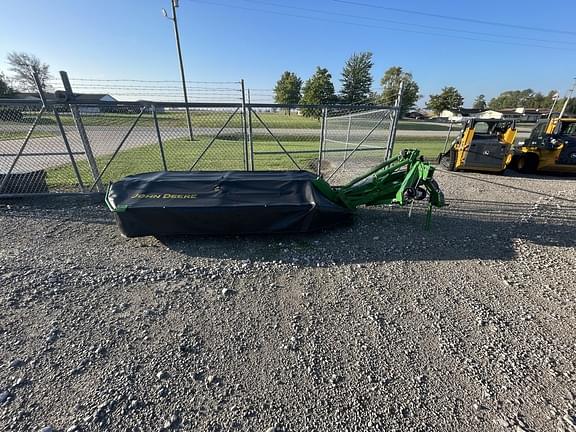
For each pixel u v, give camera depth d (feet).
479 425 5.92
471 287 10.65
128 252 12.76
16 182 19.22
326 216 14.14
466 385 6.79
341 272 11.46
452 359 7.49
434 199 15.03
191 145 43.42
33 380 6.71
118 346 7.72
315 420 5.96
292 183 14.57
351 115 29.55
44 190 20.29
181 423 5.86
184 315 8.91
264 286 10.46
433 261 12.48
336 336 8.18
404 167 18.13
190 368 7.11
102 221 16.14
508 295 10.22
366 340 8.06
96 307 9.18
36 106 19.33
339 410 6.17
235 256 12.56
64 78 17.52
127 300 9.56
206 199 13.39
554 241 14.66
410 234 15.19
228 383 6.75
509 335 8.34
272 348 7.74
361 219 17.10
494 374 7.08
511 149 33.09
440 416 6.09
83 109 20.34
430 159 40.70
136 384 6.67
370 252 13.14
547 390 6.70
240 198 13.61
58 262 11.75
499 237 15.05
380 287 10.53
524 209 19.66
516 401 6.43
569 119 30.68
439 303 9.70
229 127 42.68
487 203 20.92
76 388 6.54
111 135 48.70
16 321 8.50
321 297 9.89
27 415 5.94
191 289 10.21
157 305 9.34
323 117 21.17
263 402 6.32
